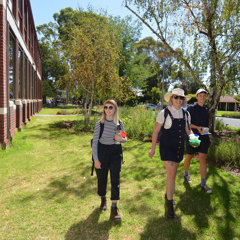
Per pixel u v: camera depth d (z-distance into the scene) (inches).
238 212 128.3
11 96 370.3
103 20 517.3
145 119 445.1
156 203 141.0
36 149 285.6
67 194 154.3
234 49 339.6
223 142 246.7
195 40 346.0
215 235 108.6
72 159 242.5
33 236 107.0
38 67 1071.6
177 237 106.8
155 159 239.3
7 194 153.6
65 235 108.1
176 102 127.6
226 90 409.1
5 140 278.2
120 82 530.9
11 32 361.4
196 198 145.9
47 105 1765.5
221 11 333.4
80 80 506.9
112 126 126.3
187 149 164.4
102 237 106.9
